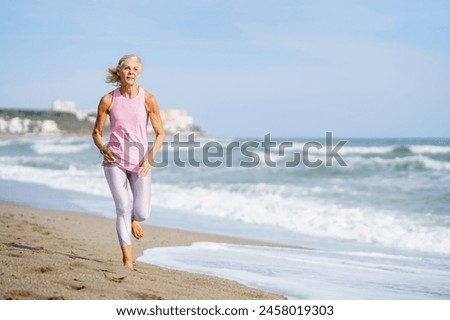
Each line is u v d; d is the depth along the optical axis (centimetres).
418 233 1354
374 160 2927
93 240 1092
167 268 836
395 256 1125
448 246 1231
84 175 3139
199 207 1908
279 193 2217
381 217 1595
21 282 612
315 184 2473
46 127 10000
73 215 1584
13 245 880
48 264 698
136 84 733
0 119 9725
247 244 1229
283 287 816
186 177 2939
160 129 751
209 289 709
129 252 759
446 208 1720
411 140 10250
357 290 816
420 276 926
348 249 1209
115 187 738
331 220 1570
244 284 823
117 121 728
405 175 2580
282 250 1164
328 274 920
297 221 1589
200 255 1052
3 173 3247
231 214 1753
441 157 3109
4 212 1559
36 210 1670
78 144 7006
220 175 2977
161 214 1777
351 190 2203
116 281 661
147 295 623
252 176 2886
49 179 2878
